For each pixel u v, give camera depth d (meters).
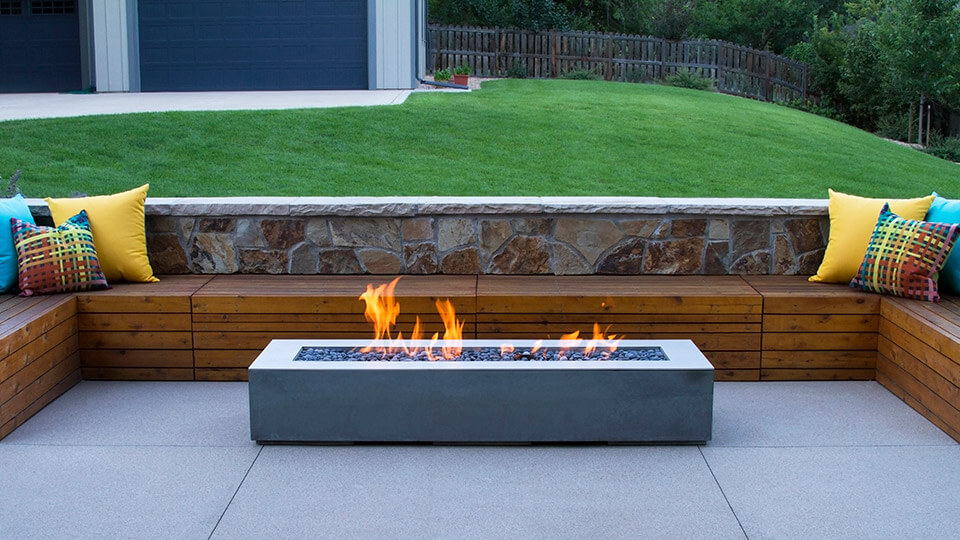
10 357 3.44
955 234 3.96
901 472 3.10
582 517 2.75
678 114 11.24
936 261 4.00
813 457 3.24
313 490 2.96
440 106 10.82
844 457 3.24
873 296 4.11
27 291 4.05
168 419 3.66
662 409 3.31
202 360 4.18
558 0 23.64
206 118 9.52
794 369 4.18
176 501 2.87
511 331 4.18
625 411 3.31
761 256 4.65
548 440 3.33
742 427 3.56
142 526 2.69
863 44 17.03
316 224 4.62
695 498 2.89
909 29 14.64
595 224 4.61
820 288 4.29
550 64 17.03
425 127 9.62
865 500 2.87
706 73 17.11
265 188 7.24
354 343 3.64
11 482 3.01
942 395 3.50
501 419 3.31
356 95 12.78
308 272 4.67
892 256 4.07
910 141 15.63
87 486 2.98
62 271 4.09
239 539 2.61
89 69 14.57
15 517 2.74
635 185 7.88
